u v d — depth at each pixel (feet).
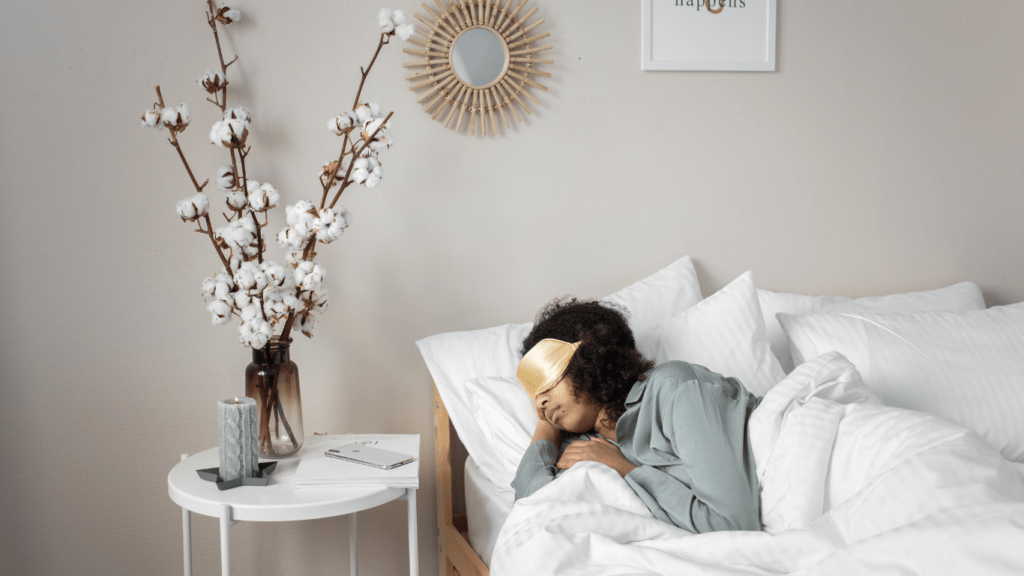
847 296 7.17
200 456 5.15
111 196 5.56
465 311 6.30
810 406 4.11
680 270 6.49
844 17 6.89
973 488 3.39
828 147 6.98
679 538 3.64
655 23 6.47
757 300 5.80
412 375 6.23
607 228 6.54
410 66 5.99
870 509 3.50
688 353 5.34
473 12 6.08
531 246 6.39
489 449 5.37
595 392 4.39
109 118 5.51
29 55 5.34
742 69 6.65
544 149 6.35
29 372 5.52
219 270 5.77
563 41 6.31
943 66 7.16
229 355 5.86
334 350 6.05
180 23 5.57
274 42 5.75
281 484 4.51
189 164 5.67
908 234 7.25
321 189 5.92
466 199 6.22
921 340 5.69
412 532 4.55
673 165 6.64
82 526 5.69
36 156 5.41
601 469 4.12
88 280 5.57
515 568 3.70
